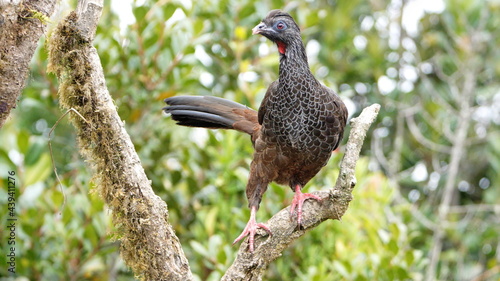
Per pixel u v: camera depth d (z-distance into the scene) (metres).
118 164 6.58
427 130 16.53
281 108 9.00
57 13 6.87
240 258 7.21
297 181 9.79
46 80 11.04
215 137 11.33
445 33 16.78
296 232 7.38
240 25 12.59
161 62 11.52
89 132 6.62
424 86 15.98
